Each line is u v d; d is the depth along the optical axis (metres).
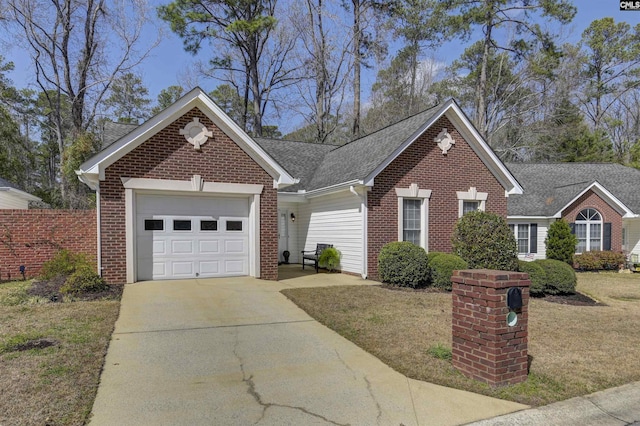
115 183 9.64
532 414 4.08
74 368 4.88
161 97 38.50
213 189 10.63
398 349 5.81
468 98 35.16
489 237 10.97
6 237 11.30
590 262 17.72
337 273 13.69
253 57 28.02
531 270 10.63
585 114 38.19
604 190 18.73
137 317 7.15
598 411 4.20
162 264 10.45
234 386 4.59
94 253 11.95
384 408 4.12
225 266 11.14
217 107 10.48
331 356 5.56
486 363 4.67
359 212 12.88
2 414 3.78
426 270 10.98
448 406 4.18
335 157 17.05
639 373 5.21
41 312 7.33
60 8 22.00
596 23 35.75
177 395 4.33
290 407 4.11
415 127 13.58
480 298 4.77
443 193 13.99
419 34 28.70
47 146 33.41
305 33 29.64
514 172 22.77
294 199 15.54
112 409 3.99
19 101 31.64
